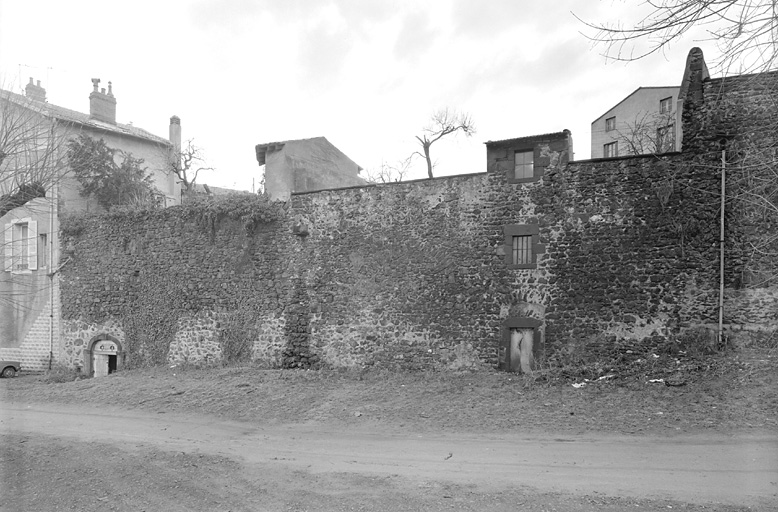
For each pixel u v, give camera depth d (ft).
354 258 54.54
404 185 52.80
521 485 24.00
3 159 42.63
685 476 23.94
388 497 23.25
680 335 42.57
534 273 47.26
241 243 60.03
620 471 25.13
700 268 42.47
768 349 39.42
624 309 44.32
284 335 57.11
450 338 49.90
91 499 24.50
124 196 74.49
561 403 37.35
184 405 45.19
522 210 48.08
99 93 80.94
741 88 41.24
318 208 56.54
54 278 70.44
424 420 37.06
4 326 72.02
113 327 66.49
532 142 48.19
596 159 45.75
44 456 31.17
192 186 92.79
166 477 27.09
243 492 24.80
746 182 38.55
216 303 60.80
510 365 47.67
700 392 35.47
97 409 45.88
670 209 43.50
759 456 25.95
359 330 53.67
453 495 23.12
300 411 41.47
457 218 50.47
